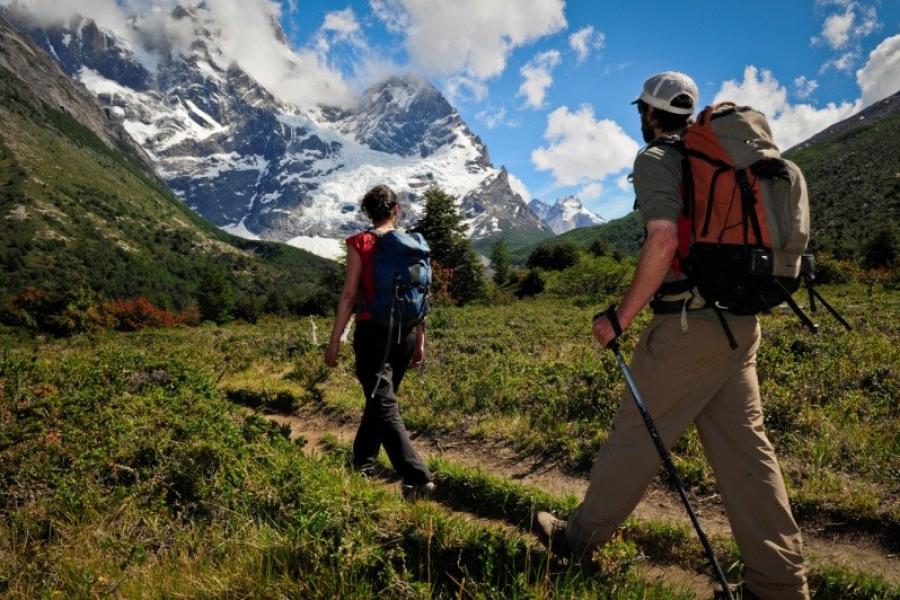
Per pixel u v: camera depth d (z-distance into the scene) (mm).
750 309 2764
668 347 2930
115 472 4598
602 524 3150
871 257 50844
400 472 4773
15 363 7695
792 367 7785
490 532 3580
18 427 5316
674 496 4906
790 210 2723
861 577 3504
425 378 9258
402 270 4605
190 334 31656
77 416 5809
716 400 2998
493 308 36656
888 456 5055
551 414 6902
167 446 4895
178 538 3707
